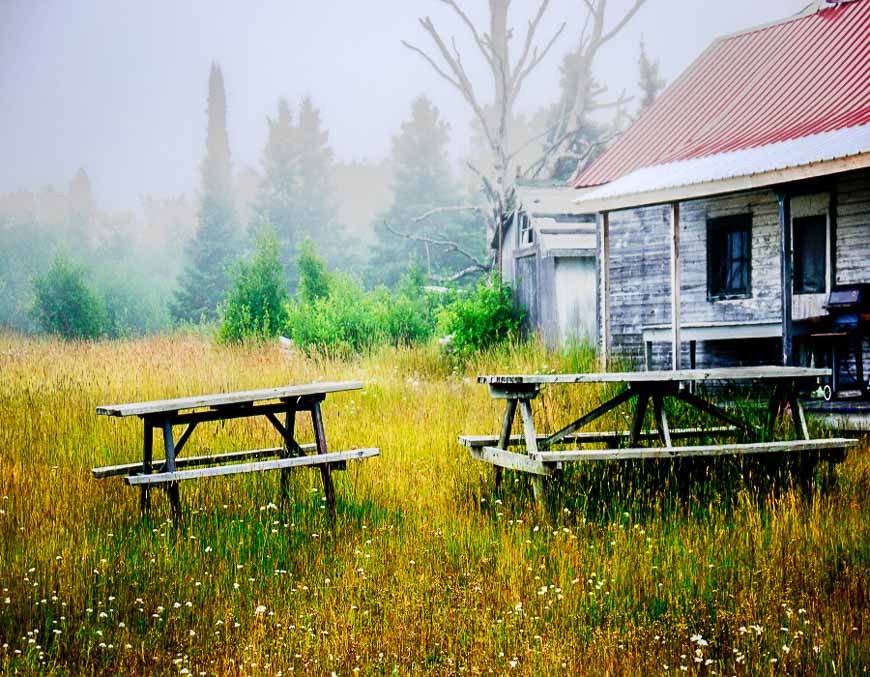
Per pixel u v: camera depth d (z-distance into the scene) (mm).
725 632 5148
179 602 5781
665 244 17625
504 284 24859
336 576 6250
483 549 6695
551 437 8305
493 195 36906
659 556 6430
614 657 4793
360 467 9359
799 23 19312
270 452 8773
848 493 8148
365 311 25844
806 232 15406
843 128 13664
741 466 8719
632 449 7797
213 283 61062
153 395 14578
